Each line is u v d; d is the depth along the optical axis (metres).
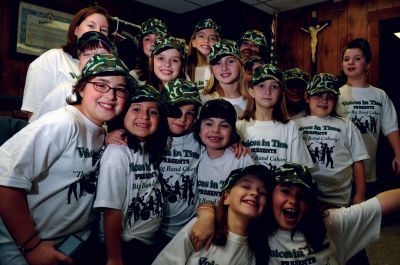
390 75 3.68
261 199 1.20
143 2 4.19
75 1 3.58
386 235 2.68
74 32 1.75
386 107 2.23
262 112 1.63
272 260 1.24
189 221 1.38
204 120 1.44
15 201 0.99
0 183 0.97
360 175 1.86
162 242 1.41
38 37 3.37
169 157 1.44
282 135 1.59
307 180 1.25
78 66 1.66
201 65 2.20
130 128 1.26
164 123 1.38
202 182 1.48
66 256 1.05
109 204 1.15
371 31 3.62
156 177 1.35
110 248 1.17
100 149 1.23
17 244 1.07
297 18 4.21
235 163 1.43
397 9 3.44
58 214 1.12
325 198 1.79
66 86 1.43
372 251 2.40
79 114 1.15
